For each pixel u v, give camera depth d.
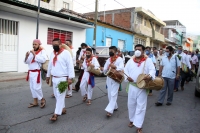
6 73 9.69
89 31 15.30
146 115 5.01
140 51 3.84
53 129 3.85
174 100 6.69
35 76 4.81
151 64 3.80
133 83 3.88
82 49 6.95
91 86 5.60
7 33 9.79
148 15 25.36
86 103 5.76
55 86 4.29
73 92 7.06
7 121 4.11
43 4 16.83
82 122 4.30
